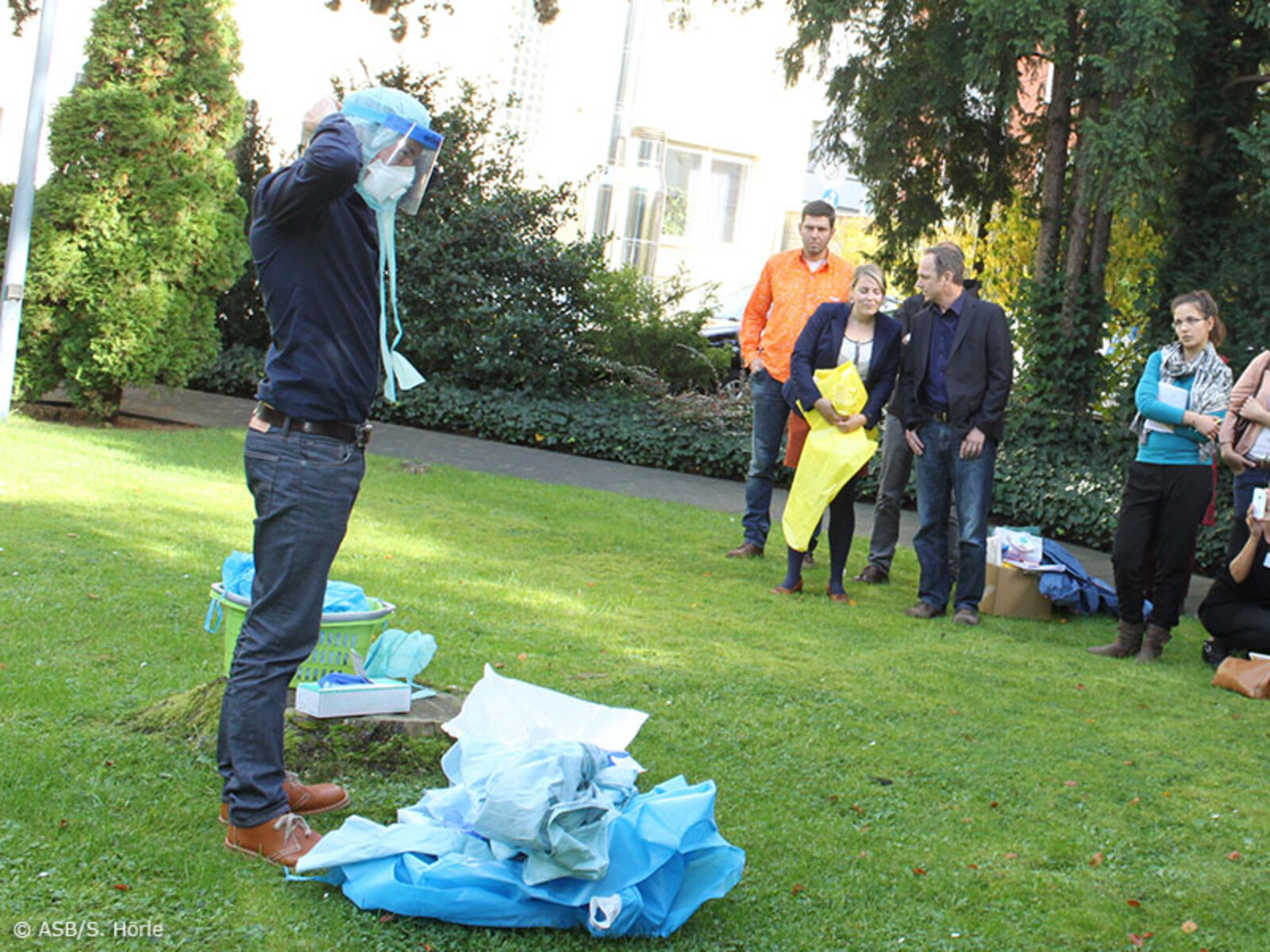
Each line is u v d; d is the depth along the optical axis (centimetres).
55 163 1024
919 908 325
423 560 684
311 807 338
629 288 1348
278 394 314
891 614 678
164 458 918
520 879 292
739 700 485
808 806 388
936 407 674
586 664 513
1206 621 629
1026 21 903
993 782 421
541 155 2095
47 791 336
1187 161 1013
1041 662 598
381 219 331
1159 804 412
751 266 2416
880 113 1106
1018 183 1160
